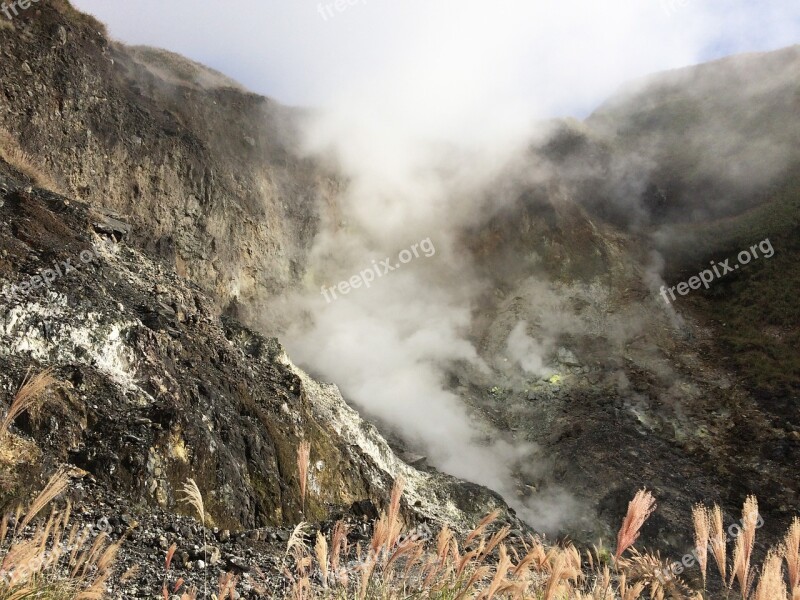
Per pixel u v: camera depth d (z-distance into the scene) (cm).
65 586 358
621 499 2384
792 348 3039
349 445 1761
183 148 2595
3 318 839
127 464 790
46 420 762
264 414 1273
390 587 314
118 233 1463
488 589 286
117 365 960
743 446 2589
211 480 908
